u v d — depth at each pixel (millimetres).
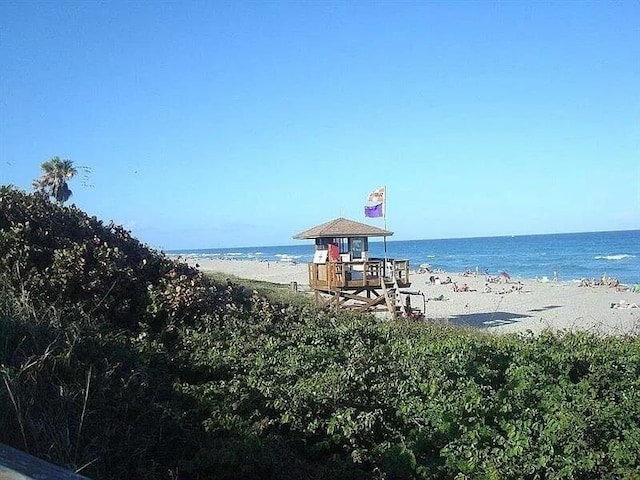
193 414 5527
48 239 9250
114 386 5348
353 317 11961
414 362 7195
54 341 5484
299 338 8469
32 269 8273
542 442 5555
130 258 10008
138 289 9070
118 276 8844
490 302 35375
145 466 4617
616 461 5492
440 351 7918
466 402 6027
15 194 10383
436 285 49219
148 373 5973
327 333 8875
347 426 5406
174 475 4594
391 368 6953
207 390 5973
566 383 6992
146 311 8680
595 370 7441
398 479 5133
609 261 81688
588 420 5840
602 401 6477
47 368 5047
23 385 4641
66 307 7719
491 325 25406
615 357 8109
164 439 4988
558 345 9086
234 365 6879
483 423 5801
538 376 7168
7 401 4305
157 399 5648
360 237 24422
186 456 4949
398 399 6172
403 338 9617
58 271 8336
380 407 6062
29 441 4266
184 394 5859
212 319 8852
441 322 21312
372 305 21656
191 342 7781
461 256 111312
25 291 7480
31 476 2330
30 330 5625
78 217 10781
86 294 8406
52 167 43406
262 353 7227
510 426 5766
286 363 6887
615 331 17609
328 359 7195
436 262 94625
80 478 2412
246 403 5668
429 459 5418
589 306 32375
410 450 5285
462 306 33375
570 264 78188
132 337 7789
